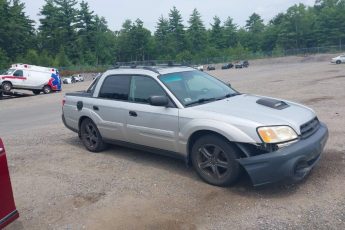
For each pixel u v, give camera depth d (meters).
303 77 26.02
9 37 89.12
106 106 6.53
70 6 99.88
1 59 80.94
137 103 6.03
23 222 4.43
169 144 5.54
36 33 99.81
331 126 7.98
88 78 74.88
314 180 4.96
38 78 28.73
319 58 79.75
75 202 4.85
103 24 127.25
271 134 4.51
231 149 4.77
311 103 11.84
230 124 4.75
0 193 3.83
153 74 5.93
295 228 3.84
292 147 4.50
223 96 5.92
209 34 121.38
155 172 5.75
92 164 6.38
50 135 9.11
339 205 4.24
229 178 4.84
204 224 4.06
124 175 5.71
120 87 6.43
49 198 5.03
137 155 6.72
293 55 94.62
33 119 13.46
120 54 115.94
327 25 107.94
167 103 5.47
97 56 106.19
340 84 17.91
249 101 5.54
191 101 5.55
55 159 6.84
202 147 5.09
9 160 6.97
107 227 4.15
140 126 5.90
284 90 16.92
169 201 4.68
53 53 97.12
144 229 4.05
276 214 4.14
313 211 4.15
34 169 6.32
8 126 12.02
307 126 4.93
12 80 27.38
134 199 4.81
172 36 115.62
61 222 4.35
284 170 4.40
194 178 5.39
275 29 120.69
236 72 47.91
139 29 113.50
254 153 4.65
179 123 5.32
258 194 4.69
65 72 78.44
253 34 127.44
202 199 4.67
